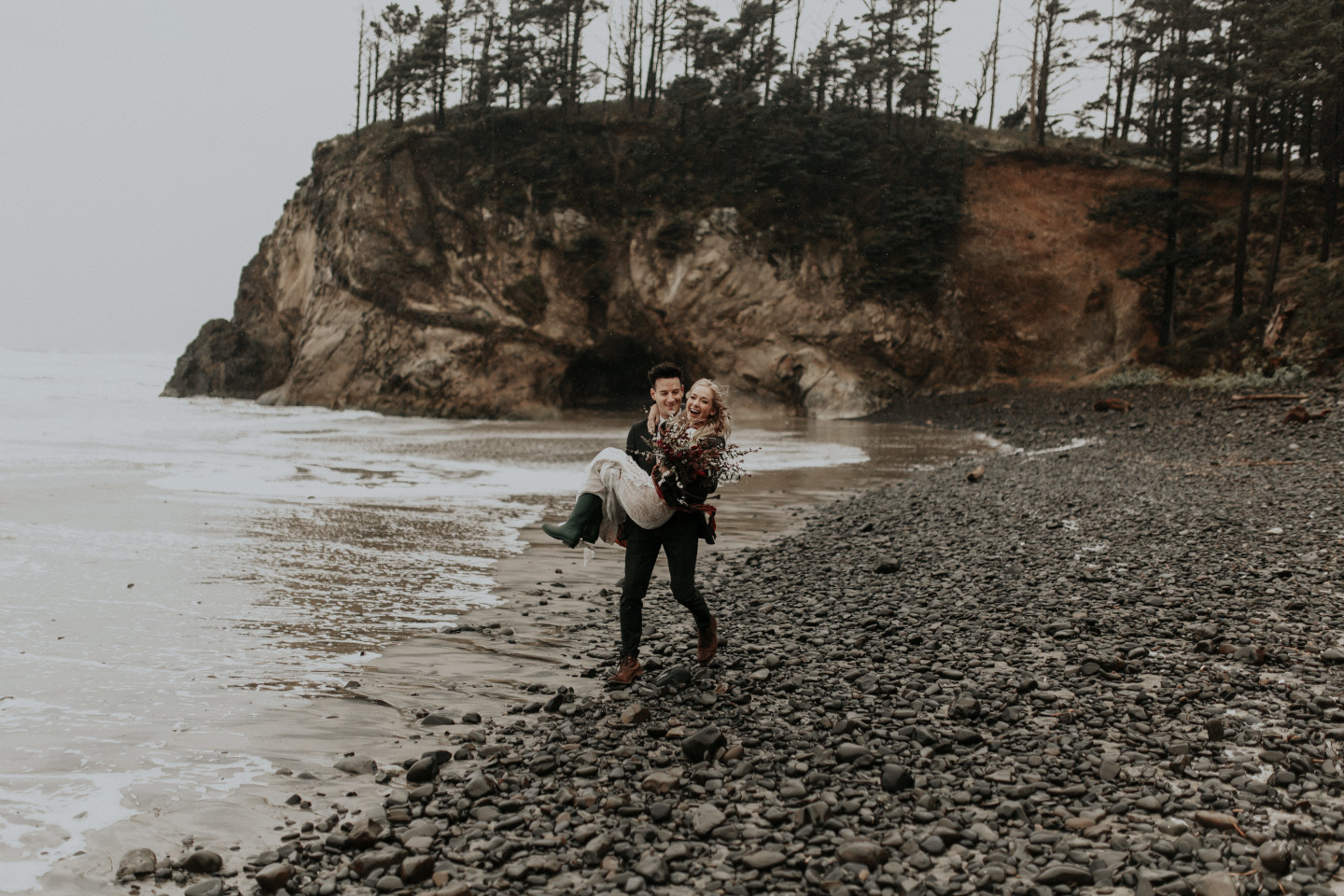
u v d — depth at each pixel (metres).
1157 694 4.13
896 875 2.57
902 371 40.06
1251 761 3.32
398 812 2.96
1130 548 7.68
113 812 2.96
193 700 4.09
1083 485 12.24
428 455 19.16
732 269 40.19
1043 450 20.16
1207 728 3.60
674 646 5.21
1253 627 5.13
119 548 7.53
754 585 7.12
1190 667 4.52
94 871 2.59
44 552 7.20
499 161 42.34
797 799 3.11
